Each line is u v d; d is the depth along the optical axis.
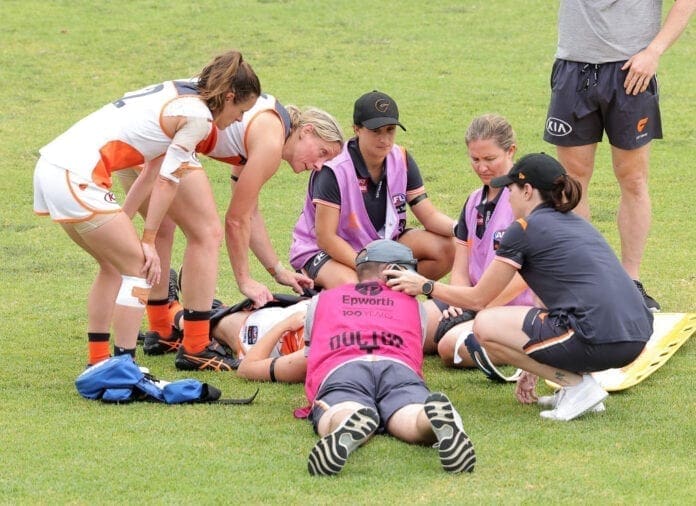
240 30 70.81
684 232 37.59
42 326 28.72
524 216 21.73
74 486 17.62
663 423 20.80
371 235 27.38
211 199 24.94
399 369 20.36
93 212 22.41
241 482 17.75
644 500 16.98
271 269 27.31
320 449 17.81
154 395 22.42
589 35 29.75
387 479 17.83
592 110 30.28
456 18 73.56
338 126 26.47
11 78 61.88
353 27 71.69
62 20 73.06
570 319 20.62
